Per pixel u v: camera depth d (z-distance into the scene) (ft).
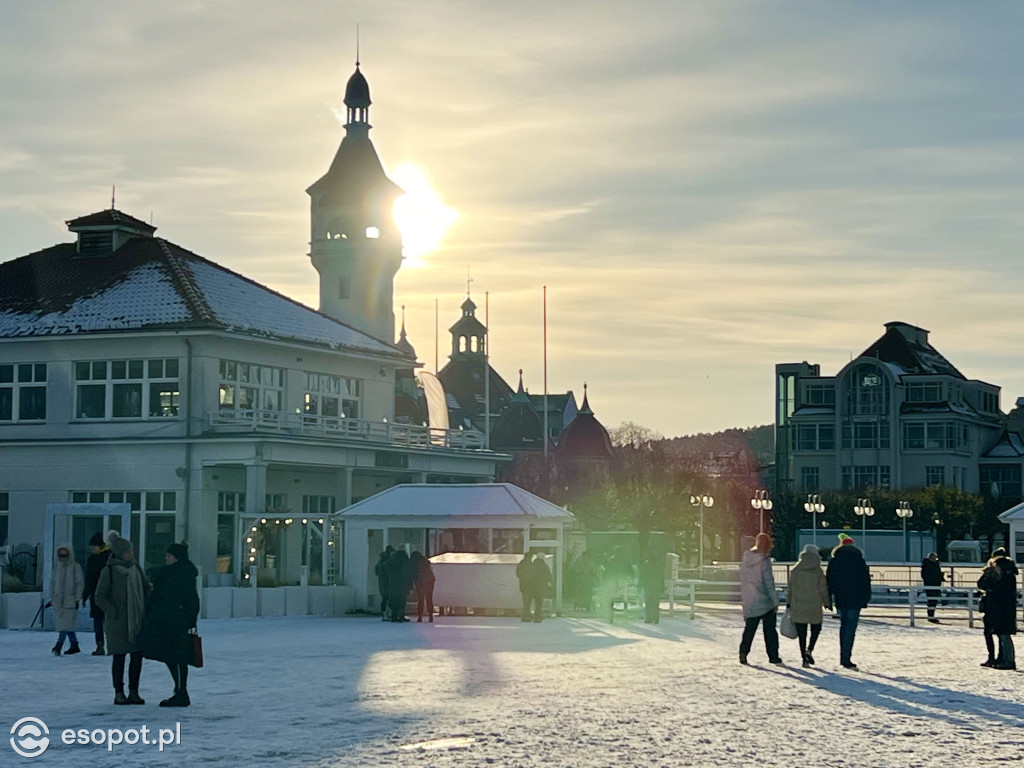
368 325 324.39
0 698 67.36
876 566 256.11
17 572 178.60
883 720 62.69
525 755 51.06
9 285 206.39
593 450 512.63
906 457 460.14
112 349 189.16
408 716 61.16
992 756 53.52
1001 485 484.74
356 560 156.76
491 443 525.34
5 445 191.42
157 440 183.83
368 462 199.62
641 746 53.72
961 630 137.49
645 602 135.44
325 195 325.62
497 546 214.48
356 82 331.36
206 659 89.30
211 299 193.98
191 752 51.26
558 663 87.97
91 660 89.10
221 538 186.39
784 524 406.41
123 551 65.00
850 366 465.06
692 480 414.21
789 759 51.57
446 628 125.59
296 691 70.69
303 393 204.13
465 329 572.10
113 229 207.21
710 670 84.43
